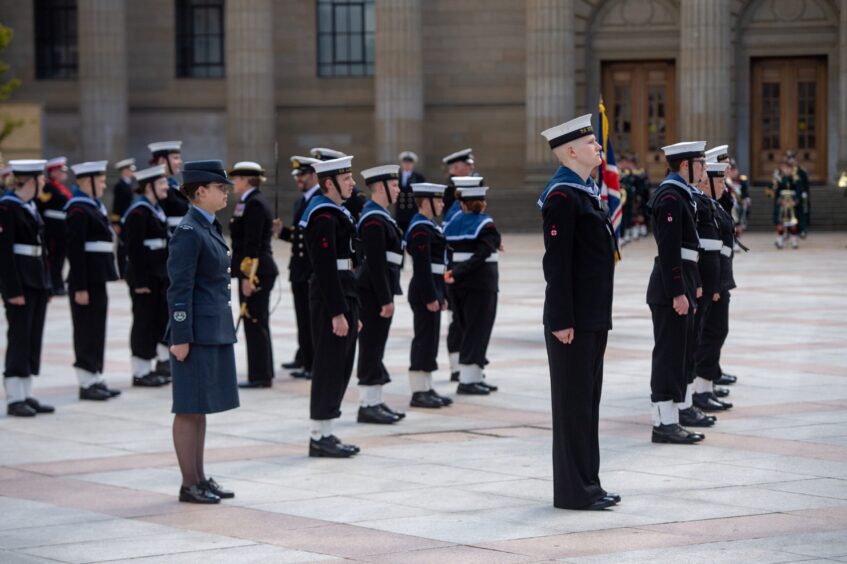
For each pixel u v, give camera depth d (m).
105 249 25.23
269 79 73.19
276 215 27.23
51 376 28.31
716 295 21.50
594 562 13.50
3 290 23.48
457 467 18.44
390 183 21.83
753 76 73.69
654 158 75.00
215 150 78.56
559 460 15.85
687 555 13.70
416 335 23.47
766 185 73.56
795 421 21.20
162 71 78.62
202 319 16.78
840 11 70.62
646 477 17.47
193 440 16.81
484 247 24.31
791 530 14.62
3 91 66.38
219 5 78.62
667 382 19.69
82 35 74.44
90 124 74.50
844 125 68.94
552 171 71.44
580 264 15.80
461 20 75.62
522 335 32.69
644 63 74.69
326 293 19.11
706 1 67.75
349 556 13.98
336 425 21.95
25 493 17.44
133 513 16.27
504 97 75.50
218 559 14.05
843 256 53.66
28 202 23.80
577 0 74.06
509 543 14.31
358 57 77.62
